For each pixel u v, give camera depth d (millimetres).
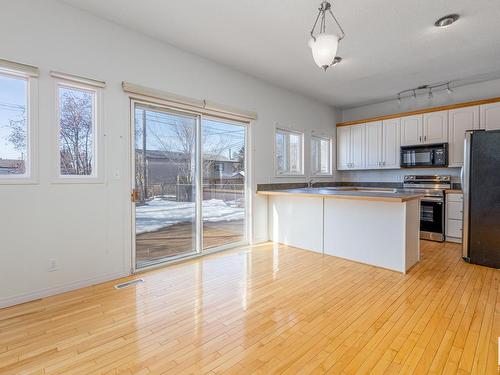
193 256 3592
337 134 6074
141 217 3143
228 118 3938
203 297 2451
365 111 5914
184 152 3520
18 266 2320
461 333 1885
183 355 1663
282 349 1724
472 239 3375
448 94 4840
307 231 4020
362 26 2811
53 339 1822
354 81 4449
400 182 5488
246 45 3252
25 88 2355
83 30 2613
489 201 3244
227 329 1944
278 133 4832
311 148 5445
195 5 2504
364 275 3004
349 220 3533
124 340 1813
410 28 2844
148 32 2988
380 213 3242
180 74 3344
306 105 5250
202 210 3705
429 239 4574
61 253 2535
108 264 2834
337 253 3670
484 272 3082
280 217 4398
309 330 1932
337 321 2053
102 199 2779
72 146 2623
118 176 2887
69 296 2463
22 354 1667
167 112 3334
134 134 3035
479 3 2430
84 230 2668
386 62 3688
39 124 2395
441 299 2410
